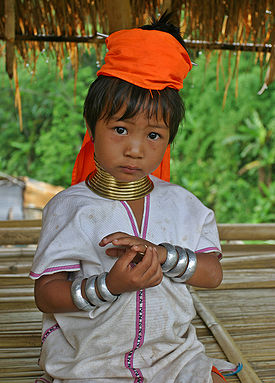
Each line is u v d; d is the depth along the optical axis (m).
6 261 2.43
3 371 1.57
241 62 7.58
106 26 2.43
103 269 1.20
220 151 7.72
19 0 2.36
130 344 1.22
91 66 8.06
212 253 1.31
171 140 1.21
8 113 8.13
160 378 1.25
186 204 1.32
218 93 7.64
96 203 1.21
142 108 1.08
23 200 4.32
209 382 1.25
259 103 7.62
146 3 2.29
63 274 1.22
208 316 1.91
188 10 2.40
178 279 1.21
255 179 7.80
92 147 1.36
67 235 1.18
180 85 1.14
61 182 7.97
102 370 1.22
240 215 7.37
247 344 1.75
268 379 1.54
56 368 1.25
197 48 2.50
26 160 8.14
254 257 2.48
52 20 2.41
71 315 1.23
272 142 7.68
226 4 2.40
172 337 1.26
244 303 2.07
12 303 2.02
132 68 1.08
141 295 1.20
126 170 1.14
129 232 1.21
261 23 2.43
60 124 7.97
